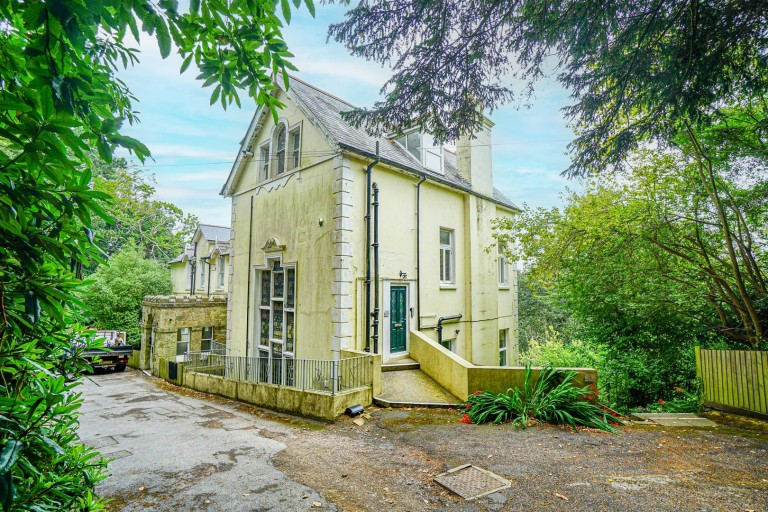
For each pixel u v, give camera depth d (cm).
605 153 654
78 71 178
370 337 1042
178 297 1827
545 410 718
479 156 1481
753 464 516
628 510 400
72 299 184
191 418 873
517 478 483
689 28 464
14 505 170
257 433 730
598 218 972
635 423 727
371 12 466
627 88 550
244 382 1033
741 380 802
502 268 1662
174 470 548
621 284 1107
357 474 521
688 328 1092
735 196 888
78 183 185
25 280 170
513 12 476
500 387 827
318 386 889
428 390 937
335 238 1012
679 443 602
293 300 1170
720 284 959
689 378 1085
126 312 2147
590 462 527
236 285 1416
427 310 1216
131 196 3384
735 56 491
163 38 189
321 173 1080
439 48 502
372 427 736
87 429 787
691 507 404
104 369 1822
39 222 176
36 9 150
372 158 1065
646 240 988
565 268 1154
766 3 423
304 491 475
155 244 3616
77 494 222
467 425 716
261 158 1373
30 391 207
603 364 1316
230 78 251
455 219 1366
